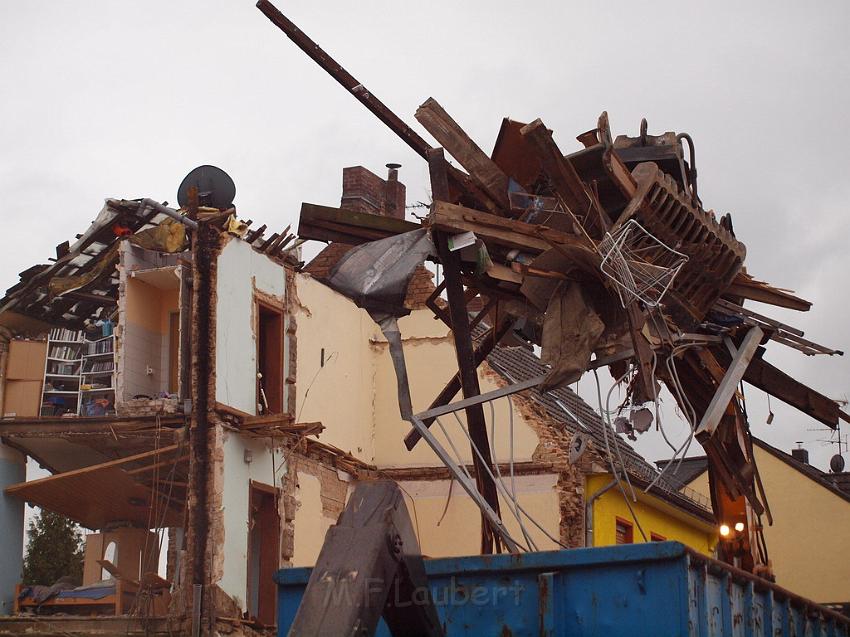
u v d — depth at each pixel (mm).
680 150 12461
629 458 26609
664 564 7812
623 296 10891
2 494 21438
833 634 10789
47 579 33469
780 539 36625
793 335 12992
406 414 11016
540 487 24281
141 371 21609
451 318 11375
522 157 11953
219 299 21125
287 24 10977
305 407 23453
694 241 11969
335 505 24172
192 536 20156
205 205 22188
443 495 25141
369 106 11398
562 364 11070
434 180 11312
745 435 13133
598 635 7871
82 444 21703
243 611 20688
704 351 12430
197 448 20453
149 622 19672
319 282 24625
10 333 23031
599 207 11148
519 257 11484
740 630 8570
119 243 21688
